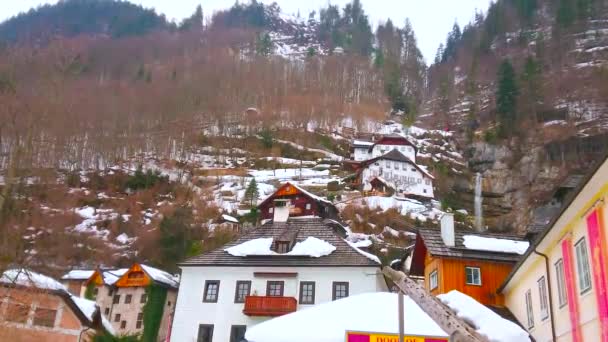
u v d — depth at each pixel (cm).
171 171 9556
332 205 5719
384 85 15238
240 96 13512
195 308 2831
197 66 16388
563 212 1280
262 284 2825
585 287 1236
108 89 11494
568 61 11431
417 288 668
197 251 5491
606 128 8444
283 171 9419
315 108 12638
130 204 7956
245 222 6488
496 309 2027
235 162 10131
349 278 2755
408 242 6056
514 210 8169
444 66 16212
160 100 12119
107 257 5978
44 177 4266
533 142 8888
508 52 14038
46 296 2427
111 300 4406
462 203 8625
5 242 2205
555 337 1464
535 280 1670
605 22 12181
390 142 9569
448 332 623
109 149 9638
